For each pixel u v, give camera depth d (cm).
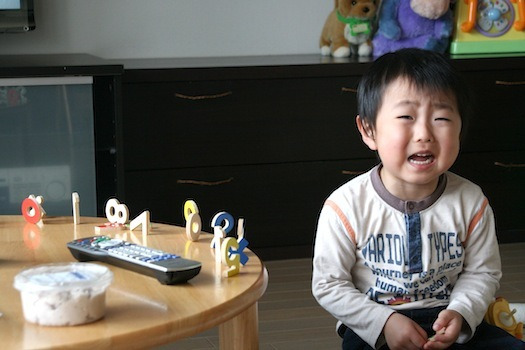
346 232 138
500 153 306
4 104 250
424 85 134
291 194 290
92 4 302
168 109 275
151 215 279
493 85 300
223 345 120
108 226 136
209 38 314
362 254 139
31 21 278
